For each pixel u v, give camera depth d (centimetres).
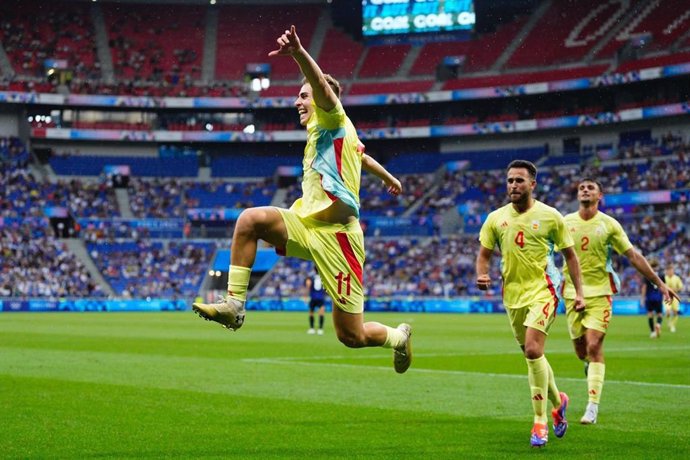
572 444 984
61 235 7569
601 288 1267
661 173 6919
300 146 8469
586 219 1287
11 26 8219
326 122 869
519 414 1226
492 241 1081
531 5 8238
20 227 7162
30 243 7038
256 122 8381
